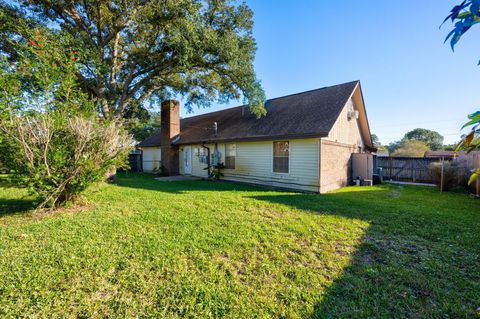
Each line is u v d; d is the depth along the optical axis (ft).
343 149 34.68
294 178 30.71
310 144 28.96
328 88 37.99
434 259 10.11
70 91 20.57
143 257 9.98
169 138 49.73
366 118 40.29
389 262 9.84
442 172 29.25
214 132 43.21
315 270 9.21
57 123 16.80
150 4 28.53
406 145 96.37
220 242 11.53
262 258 10.09
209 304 7.27
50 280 8.32
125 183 35.12
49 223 14.28
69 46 28.14
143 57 34.94
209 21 31.78
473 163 27.48
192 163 48.16
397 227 14.06
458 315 6.87
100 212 16.87
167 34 30.78
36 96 17.83
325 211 17.63
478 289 8.02
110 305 7.21
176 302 7.37
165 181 38.65
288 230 13.33
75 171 17.65
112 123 19.98
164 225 14.02
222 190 28.58
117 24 32.22
